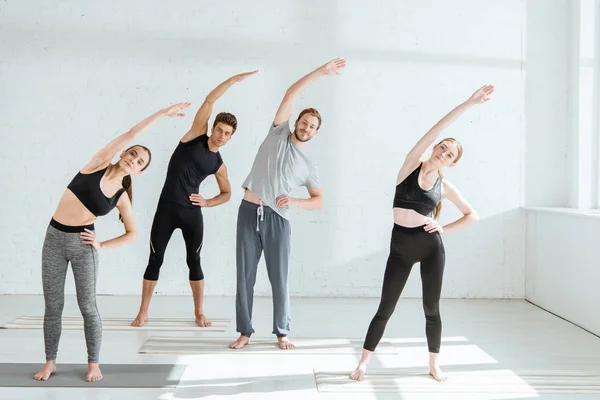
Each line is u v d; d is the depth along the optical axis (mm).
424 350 4059
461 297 5891
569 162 5781
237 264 4055
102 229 5730
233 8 5730
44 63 5688
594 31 5586
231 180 5734
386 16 5766
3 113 5691
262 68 5738
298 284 5812
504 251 5871
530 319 5016
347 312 5191
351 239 5812
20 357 3742
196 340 4242
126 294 5766
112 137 5715
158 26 5711
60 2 5684
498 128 5832
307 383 3371
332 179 5789
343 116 5773
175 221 4676
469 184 5844
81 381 3314
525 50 5809
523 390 3275
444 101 5805
